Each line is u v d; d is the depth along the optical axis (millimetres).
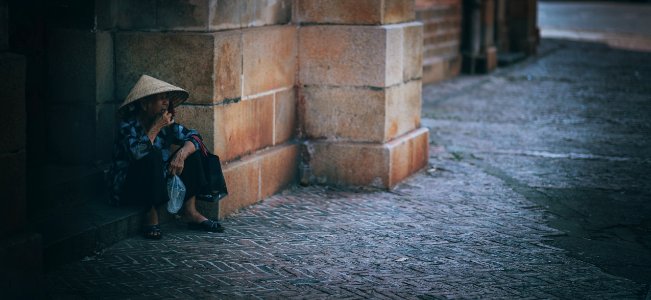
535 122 12664
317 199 8156
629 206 8250
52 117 7266
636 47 24219
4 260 5160
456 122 12602
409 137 9039
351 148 8523
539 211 7977
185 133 6910
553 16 34844
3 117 5145
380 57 8352
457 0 18109
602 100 14828
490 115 13234
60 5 7094
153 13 7207
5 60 5117
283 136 8508
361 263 6348
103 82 7219
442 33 17438
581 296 5809
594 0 43625
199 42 7117
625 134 11812
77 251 6156
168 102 6723
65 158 7301
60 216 6539
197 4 7102
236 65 7484
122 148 6742
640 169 9773
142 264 6148
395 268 6262
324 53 8484
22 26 6980
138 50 7250
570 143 11148
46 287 5633
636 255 6785
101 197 7059
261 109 8008
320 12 8438
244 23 7637
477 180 9086
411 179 9047
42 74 7203
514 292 5840
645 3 41875
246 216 7508
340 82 8492
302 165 8672
